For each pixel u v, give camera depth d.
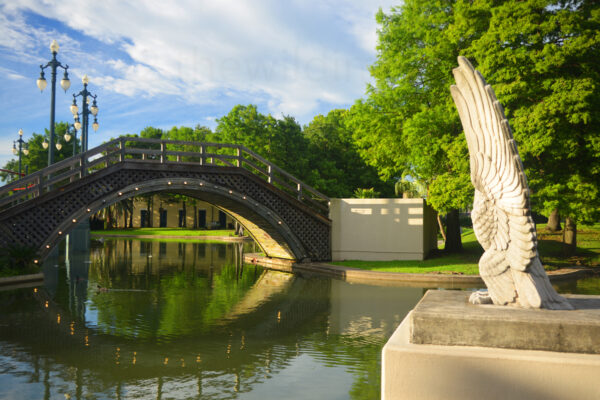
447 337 4.21
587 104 15.15
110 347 7.82
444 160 20.14
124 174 17.47
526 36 16.67
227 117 39.28
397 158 22.50
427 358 4.05
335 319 10.16
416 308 4.61
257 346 7.94
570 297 5.35
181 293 13.59
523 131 16.20
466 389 3.97
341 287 15.08
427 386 4.05
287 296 13.22
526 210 4.63
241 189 20.19
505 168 4.77
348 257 21.97
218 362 7.06
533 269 4.73
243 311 11.02
